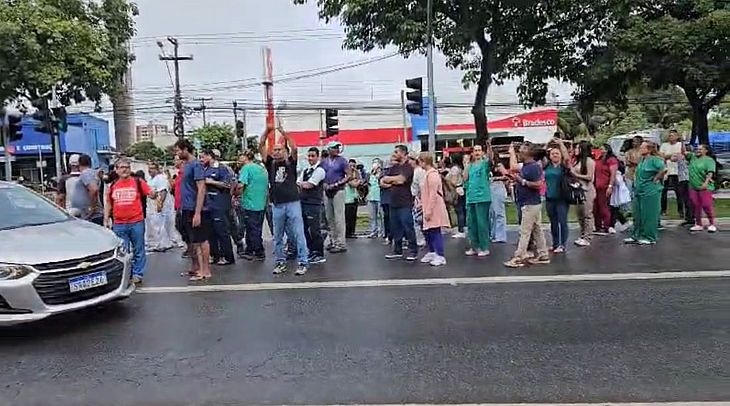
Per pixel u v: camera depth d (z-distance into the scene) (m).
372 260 10.62
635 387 4.71
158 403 4.70
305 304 7.55
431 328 6.37
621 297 7.41
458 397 4.62
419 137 39.41
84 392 4.95
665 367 5.11
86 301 6.55
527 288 8.05
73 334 6.49
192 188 9.36
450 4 16.58
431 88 15.95
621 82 19.14
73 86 21.02
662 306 6.95
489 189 10.79
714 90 20.53
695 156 12.80
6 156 19.75
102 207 10.29
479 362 5.33
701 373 4.96
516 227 14.43
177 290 8.61
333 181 11.73
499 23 16.91
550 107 47.72
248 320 6.90
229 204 10.72
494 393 4.67
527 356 5.45
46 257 6.36
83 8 21.45
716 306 6.89
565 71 18.22
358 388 4.85
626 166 13.46
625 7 16.78
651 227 11.35
